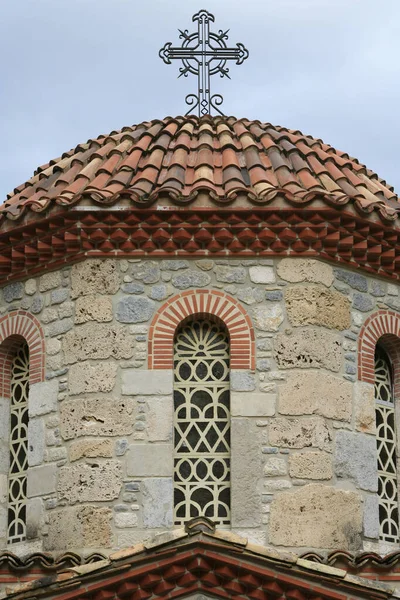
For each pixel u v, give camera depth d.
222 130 17.06
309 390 14.60
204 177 15.33
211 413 14.78
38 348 15.25
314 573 12.30
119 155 16.39
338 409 14.77
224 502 14.48
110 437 14.45
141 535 14.10
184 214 14.69
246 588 12.36
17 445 15.51
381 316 15.58
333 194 14.99
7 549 14.80
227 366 14.91
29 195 16.27
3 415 15.60
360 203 15.05
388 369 15.84
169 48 18.61
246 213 14.68
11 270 15.73
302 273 14.99
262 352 14.73
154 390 14.60
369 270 15.59
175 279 14.96
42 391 15.03
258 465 14.34
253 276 14.98
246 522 14.16
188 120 17.52
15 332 15.54
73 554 13.90
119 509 14.19
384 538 15.09
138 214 14.69
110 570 12.26
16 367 15.79
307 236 14.89
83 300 14.95
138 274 14.98
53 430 14.78
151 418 14.49
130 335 14.79
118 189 15.02
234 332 14.80
